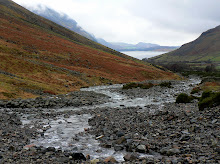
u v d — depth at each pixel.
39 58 99.94
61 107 33.28
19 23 178.25
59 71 83.06
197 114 19.11
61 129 18.34
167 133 14.81
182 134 13.98
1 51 87.25
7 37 117.00
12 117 22.61
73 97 43.66
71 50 136.38
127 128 17.64
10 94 37.88
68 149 12.52
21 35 134.12
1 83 44.09
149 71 131.75
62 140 14.77
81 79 82.06
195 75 189.12
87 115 26.09
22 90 44.38
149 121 19.62
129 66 135.62
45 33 181.12
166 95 51.84
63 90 57.56
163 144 12.30
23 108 30.06
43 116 24.73
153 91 60.69
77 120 22.78
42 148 11.96
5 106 29.58
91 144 13.74
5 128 17.00
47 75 73.25
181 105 30.97
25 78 60.47
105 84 83.62
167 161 9.11
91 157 10.95
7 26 146.75
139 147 11.56
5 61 70.94
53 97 42.12
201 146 10.93
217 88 53.47
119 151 12.02
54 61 104.06
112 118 22.97
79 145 13.48
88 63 117.88
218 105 20.31
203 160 8.58
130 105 36.69
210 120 16.28
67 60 112.19
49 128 18.61
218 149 9.66
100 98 45.44
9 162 9.20
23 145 12.72
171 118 19.47
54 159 9.86
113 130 17.08
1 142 12.70
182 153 10.36
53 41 152.38
